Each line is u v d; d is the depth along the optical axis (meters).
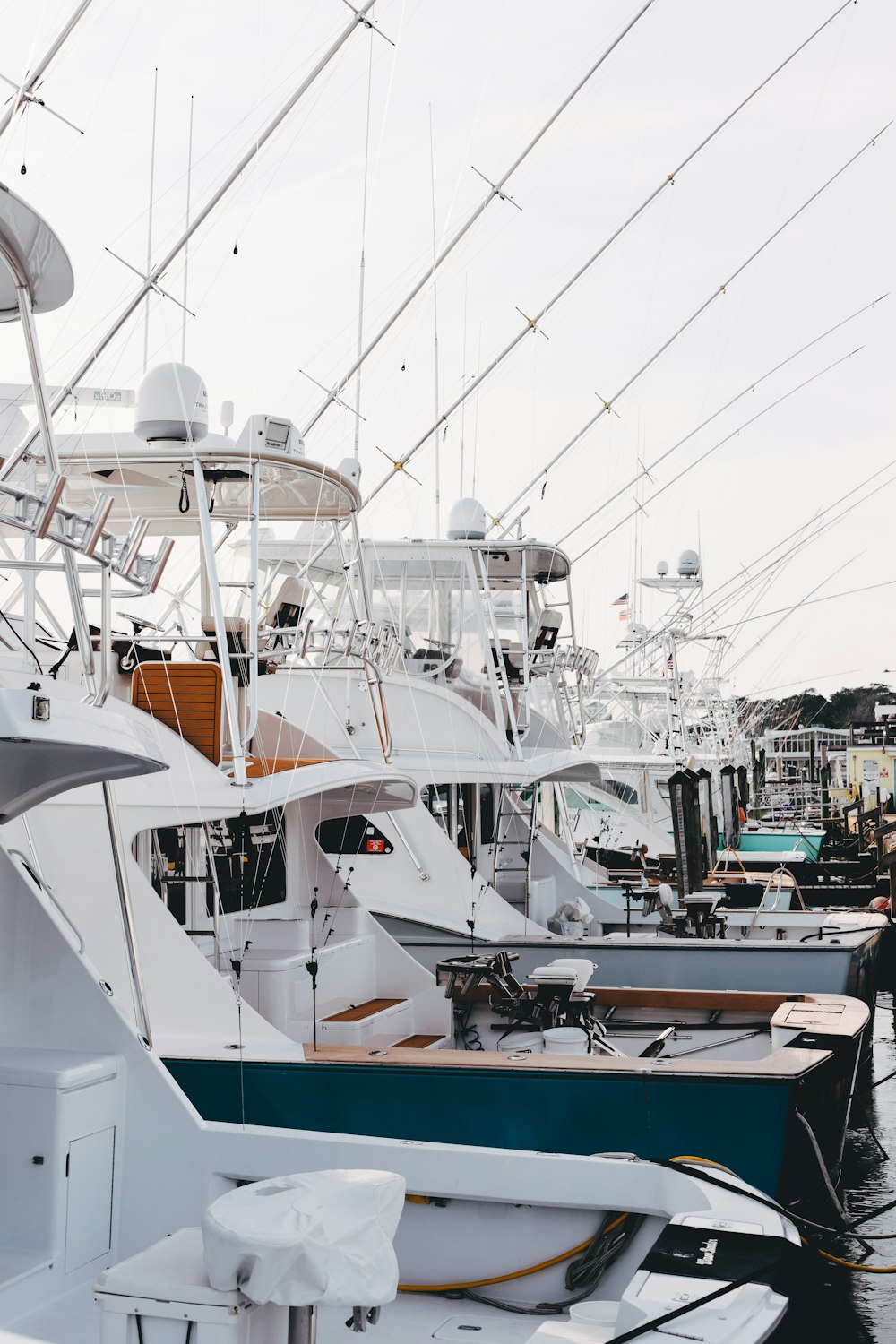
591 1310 3.63
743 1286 3.09
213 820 6.16
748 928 11.79
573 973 6.75
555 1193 3.99
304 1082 5.31
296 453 7.28
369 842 9.55
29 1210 3.91
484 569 11.03
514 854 12.23
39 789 4.04
